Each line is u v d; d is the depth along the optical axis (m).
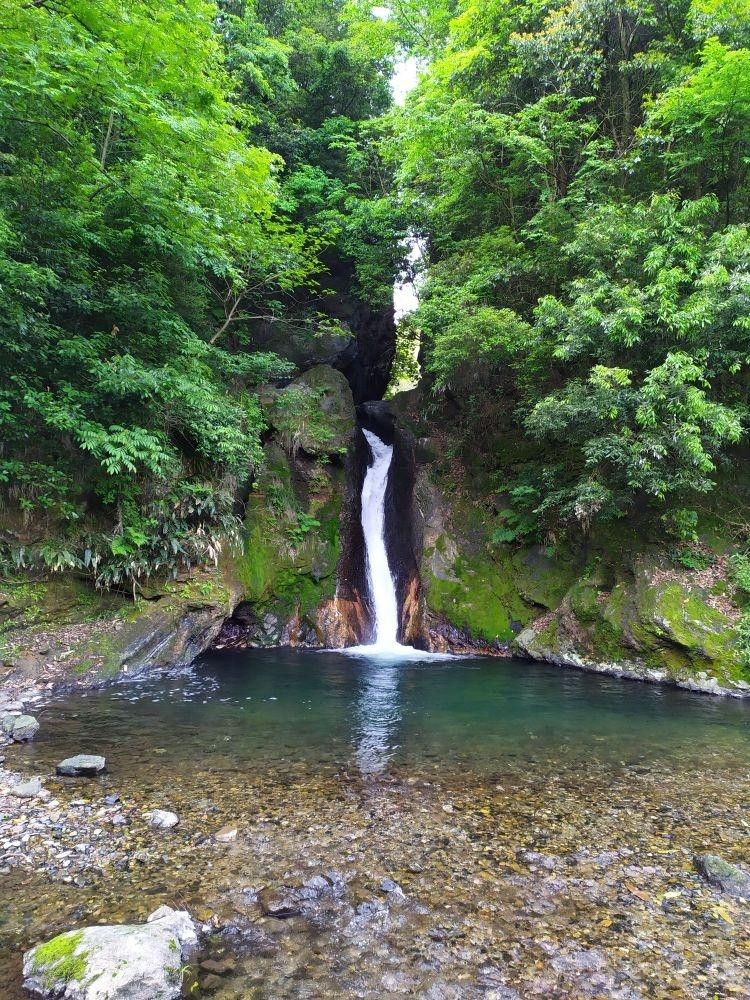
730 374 11.65
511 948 3.21
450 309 13.47
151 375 9.66
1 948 3.08
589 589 11.81
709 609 10.09
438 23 18.12
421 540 15.61
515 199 16.23
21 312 8.31
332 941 3.23
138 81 9.55
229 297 16.75
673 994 2.89
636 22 13.25
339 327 19.86
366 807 4.97
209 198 11.64
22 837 4.29
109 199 10.23
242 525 13.55
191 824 4.58
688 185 13.31
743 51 9.70
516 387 15.30
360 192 21.89
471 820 4.78
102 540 10.15
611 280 11.38
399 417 19.97
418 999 2.82
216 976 2.93
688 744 6.82
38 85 7.71
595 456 10.51
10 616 8.96
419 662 12.10
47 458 9.78
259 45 18.80
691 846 4.43
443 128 14.30
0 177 8.96
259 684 9.62
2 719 6.81
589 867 4.09
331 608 14.60
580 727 7.46
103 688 8.97
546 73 13.89
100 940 2.91
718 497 11.81
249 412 14.34
